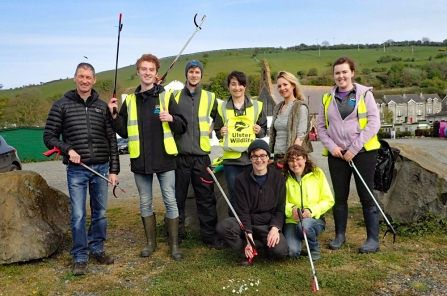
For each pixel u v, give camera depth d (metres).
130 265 4.68
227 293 3.76
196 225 5.90
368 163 4.73
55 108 4.41
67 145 4.34
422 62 106.19
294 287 3.85
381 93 84.25
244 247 4.50
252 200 4.48
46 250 4.80
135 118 4.69
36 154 27.17
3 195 4.88
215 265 4.49
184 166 5.16
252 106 5.26
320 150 21.95
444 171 5.83
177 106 4.77
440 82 93.06
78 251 4.46
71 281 4.26
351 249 4.94
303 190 4.67
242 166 5.11
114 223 6.70
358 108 4.69
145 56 4.66
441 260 4.44
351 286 3.79
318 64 100.88
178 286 3.92
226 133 5.12
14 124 41.81
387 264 4.37
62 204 5.59
